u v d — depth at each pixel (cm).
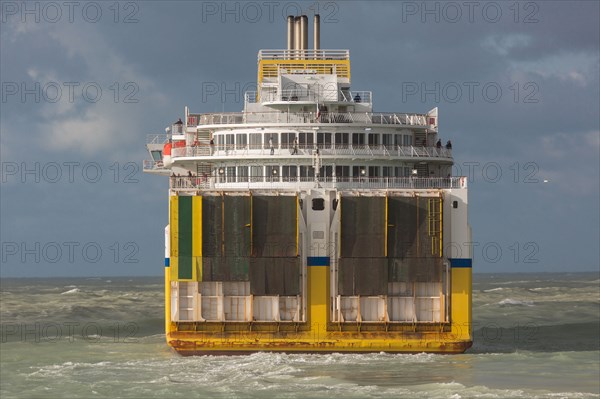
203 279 18438
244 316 18662
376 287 18512
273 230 18475
